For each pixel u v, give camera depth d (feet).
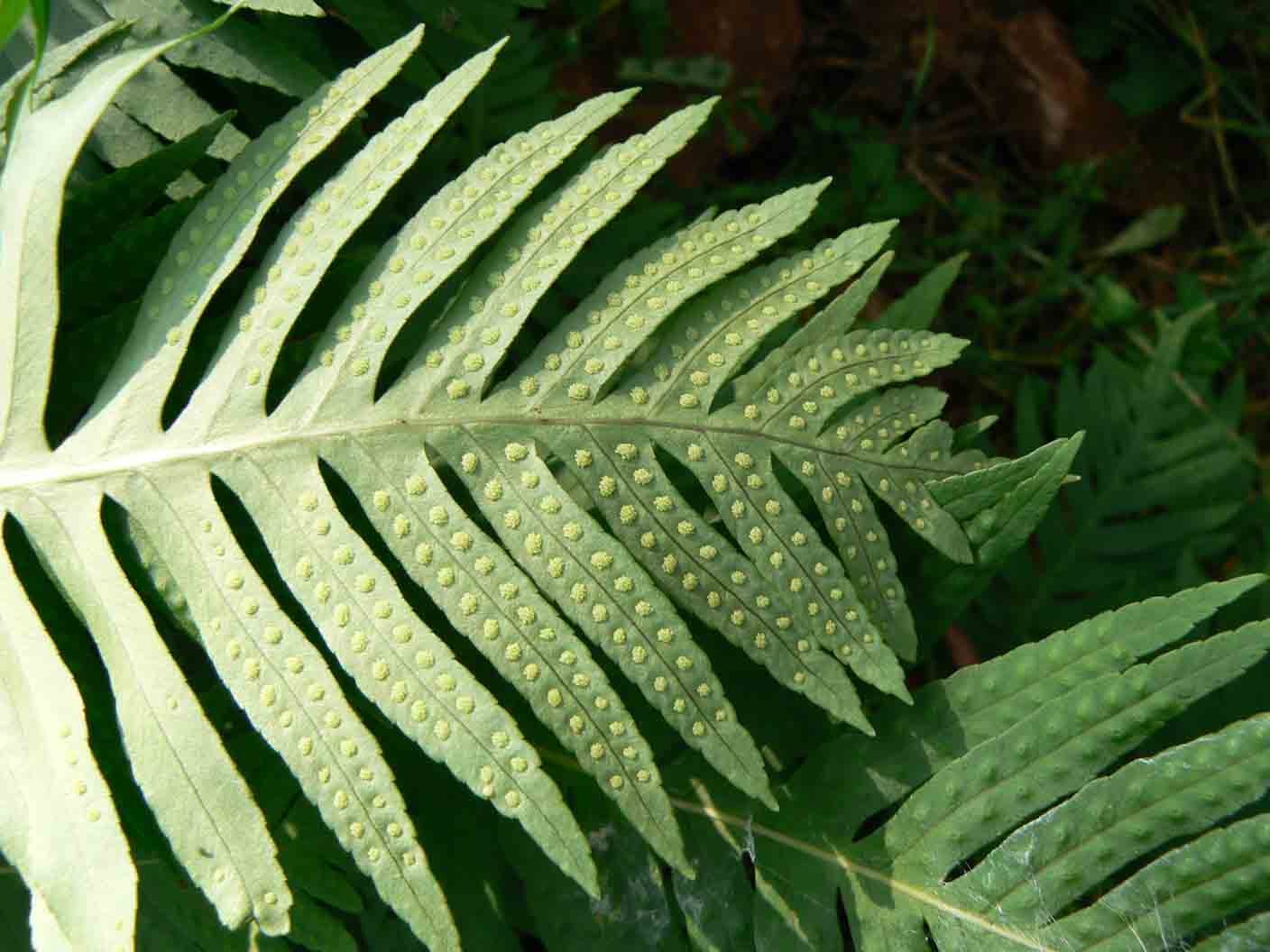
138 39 0.95
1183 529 1.25
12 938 0.93
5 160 0.92
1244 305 1.56
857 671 0.86
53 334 0.88
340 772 0.82
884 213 1.57
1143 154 1.62
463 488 0.93
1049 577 1.24
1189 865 0.85
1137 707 0.86
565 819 0.81
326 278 0.94
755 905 0.91
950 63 1.63
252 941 0.91
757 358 1.04
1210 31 1.61
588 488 0.86
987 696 0.89
